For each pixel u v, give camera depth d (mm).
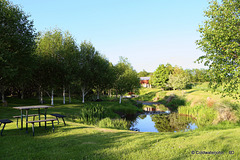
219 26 11188
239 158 5691
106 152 6441
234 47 10258
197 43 12141
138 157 5914
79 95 55531
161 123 23531
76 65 35500
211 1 12312
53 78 32188
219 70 10992
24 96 44188
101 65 41594
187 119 25859
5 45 21141
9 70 20062
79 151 6555
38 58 31469
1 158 5797
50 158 5859
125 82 44844
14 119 14406
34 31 25719
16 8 24156
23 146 7121
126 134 9773
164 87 78562
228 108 18234
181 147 6957
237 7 10906
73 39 37781
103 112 23703
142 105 45469
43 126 11234
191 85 71312
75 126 11695
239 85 10547
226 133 9531
